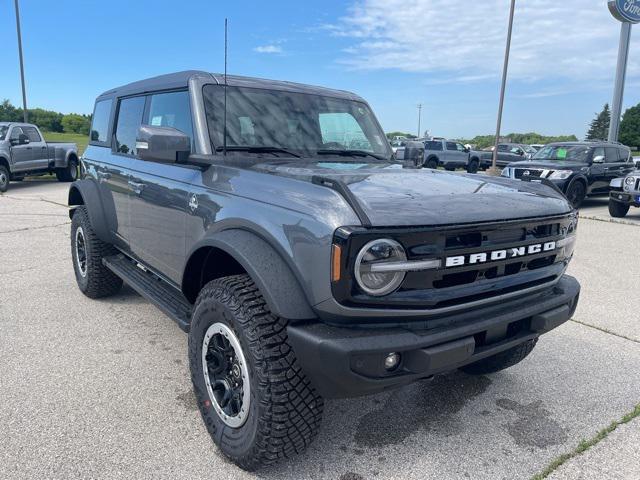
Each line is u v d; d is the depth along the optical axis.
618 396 3.52
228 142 3.31
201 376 2.85
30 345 4.08
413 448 2.89
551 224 2.76
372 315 2.21
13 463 2.62
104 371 3.67
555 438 3.02
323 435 2.99
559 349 4.30
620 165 14.71
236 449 2.59
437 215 2.32
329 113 3.95
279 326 2.42
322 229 2.19
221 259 3.04
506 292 2.60
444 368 2.33
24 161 15.57
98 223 4.64
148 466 2.64
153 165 3.74
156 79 4.07
